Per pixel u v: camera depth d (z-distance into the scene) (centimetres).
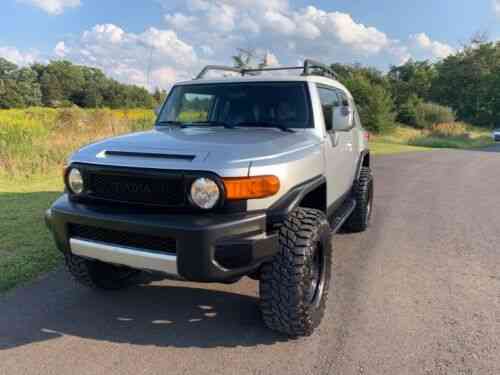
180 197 279
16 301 374
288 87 403
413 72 7906
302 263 289
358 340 312
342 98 516
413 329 328
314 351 299
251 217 273
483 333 322
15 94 8288
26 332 323
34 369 278
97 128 1592
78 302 374
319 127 381
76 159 319
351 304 371
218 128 393
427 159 1708
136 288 405
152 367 280
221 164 273
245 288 405
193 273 267
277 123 389
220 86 425
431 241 559
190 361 288
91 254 304
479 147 2900
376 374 273
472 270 454
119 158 301
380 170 1330
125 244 290
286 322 298
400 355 293
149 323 339
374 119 3403
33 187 867
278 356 293
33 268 438
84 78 9712
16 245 504
